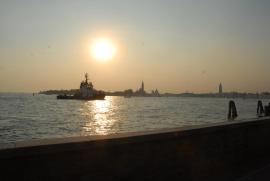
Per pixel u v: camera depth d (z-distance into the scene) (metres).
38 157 4.80
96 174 5.52
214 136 8.32
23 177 4.65
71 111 79.50
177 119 57.94
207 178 7.99
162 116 65.62
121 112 78.62
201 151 7.84
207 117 63.38
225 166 8.71
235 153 9.18
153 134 6.49
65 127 43.44
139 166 6.27
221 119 58.25
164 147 6.81
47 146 4.87
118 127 43.88
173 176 7.02
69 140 5.33
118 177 5.89
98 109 90.81
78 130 40.38
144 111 83.94
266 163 10.00
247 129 9.81
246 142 9.74
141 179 6.30
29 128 41.38
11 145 4.73
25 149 4.64
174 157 7.05
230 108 51.22
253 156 10.12
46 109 85.31
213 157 8.26
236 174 8.60
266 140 11.00
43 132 37.66
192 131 7.48
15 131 38.00
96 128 42.59
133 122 51.25
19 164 4.62
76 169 5.25
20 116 60.97
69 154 5.16
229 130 8.91
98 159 5.56
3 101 133.88
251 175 8.60
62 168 5.07
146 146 6.41
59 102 130.12
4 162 4.48
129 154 6.09
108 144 5.65
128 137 6.01
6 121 50.38
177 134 7.04
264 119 10.82
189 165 7.46
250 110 90.81
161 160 6.74
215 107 115.19
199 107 113.75
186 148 7.38
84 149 5.30
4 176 4.48
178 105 132.38
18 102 125.31
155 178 6.60
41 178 4.83
